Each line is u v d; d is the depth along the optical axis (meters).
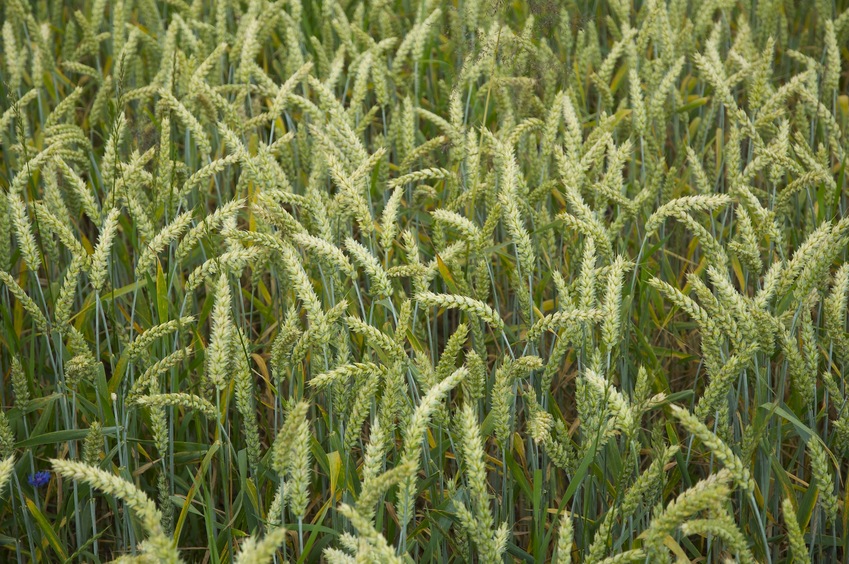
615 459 2.68
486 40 3.88
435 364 3.22
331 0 5.41
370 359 3.04
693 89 5.66
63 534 3.04
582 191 3.87
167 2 5.70
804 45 6.04
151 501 2.00
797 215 4.19
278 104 3.68
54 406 3.24
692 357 3.49
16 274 3.95
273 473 2.86
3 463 2.17
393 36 5.45
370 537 1.86
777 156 3.48
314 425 3.05
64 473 1.95
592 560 2.25
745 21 5.25
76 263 2.75
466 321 3.33
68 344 2.99
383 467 2.58
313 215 3.02
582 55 5.19
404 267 2.79
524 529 3.21
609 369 2.48
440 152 4.32
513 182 2.92
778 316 2.80
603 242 2.84
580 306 2.63
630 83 4.11
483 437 2.55
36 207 2.71
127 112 5.46
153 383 2.66
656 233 4.04
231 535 2.62
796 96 5.34
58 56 6.01
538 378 3.13
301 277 2.45
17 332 3.47
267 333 3.68
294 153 4.48
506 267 3.65
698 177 3.73
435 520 2.67
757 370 2.66
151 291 2.94
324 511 2.47
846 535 2.67
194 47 4.80
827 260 2.58
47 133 4.08
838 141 4.34
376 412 2.79
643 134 4.20
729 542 2.00
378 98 4.36
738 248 2.97
